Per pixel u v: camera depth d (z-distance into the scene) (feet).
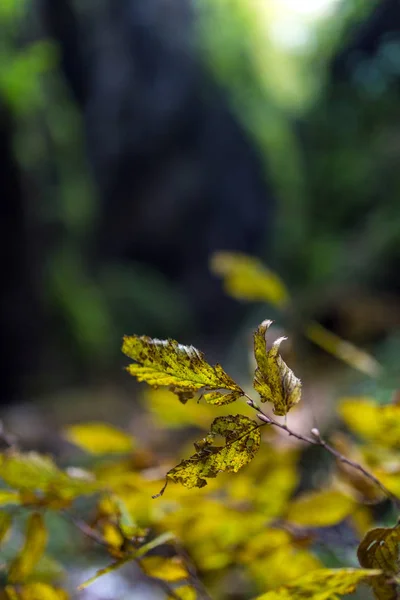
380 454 1.83
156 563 1.41
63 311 25.89
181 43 37.93
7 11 21.44
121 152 36.68
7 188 22.79
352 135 16.76
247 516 1.71
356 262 13.37
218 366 1.05
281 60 37.42
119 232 38.06
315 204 19.95
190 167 38.83
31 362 24.36
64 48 31.94
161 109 37.29
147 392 1.89
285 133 36.19
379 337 9.41
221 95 38.34
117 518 1.44
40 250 25.49
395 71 10.96
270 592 1.08
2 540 1.51
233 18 39.42
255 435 1.03
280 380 1.05
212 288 39.06
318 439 1.16
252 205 38.78
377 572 1.06
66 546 2.66
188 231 39.22
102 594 2.70
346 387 5.98
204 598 1.51
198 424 1.92
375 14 10.43
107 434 1.82
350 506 1.72
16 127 22.18
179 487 1.69
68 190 29.76
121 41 36.11
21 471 1.48
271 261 26.53
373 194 16.47
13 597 1.49
